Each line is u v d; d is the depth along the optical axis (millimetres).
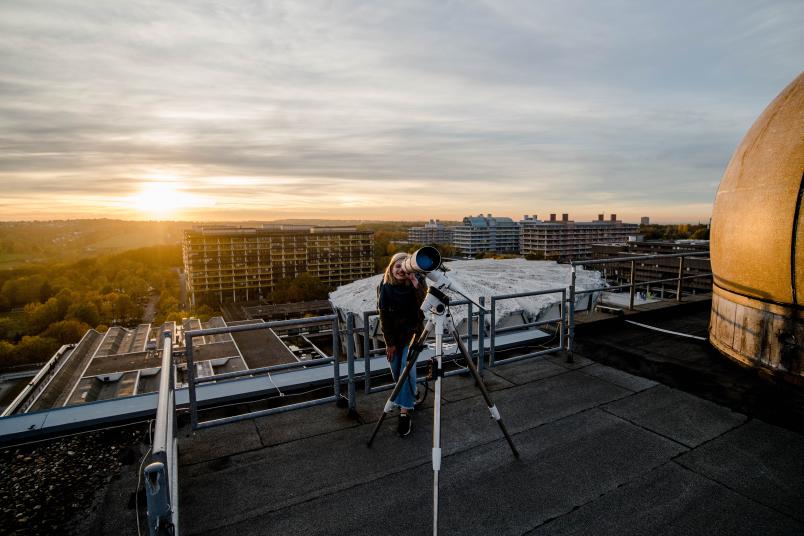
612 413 4617
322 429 4344
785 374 5094
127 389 44906
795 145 4793
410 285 4039
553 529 2945
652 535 2883
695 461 3727
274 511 3176
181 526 3041
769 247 5016
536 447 3979
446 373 5414
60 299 141500
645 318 8148
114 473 3623
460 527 2975
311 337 71875
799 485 3389
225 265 170000
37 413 4305
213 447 4039
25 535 2943
